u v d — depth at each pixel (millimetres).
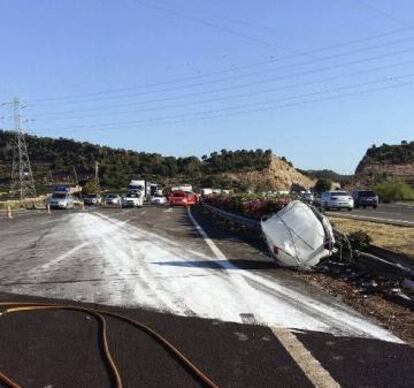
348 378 6578
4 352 7617
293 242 14422
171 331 8617
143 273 14203
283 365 7027
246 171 154625
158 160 162125
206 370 6855
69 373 6770
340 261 14641
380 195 73688
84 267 15352
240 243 21641
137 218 40062
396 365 7039
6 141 159500
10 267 15492
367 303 10539
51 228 30391
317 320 9242
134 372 6797
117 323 9180
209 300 10812
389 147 152500
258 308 10102
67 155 167500
